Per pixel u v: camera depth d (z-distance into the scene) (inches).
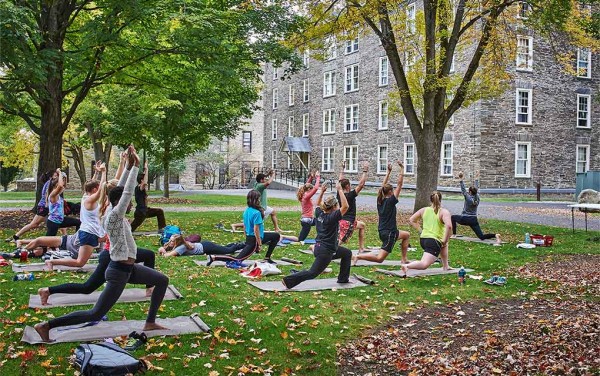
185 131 1178.0
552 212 963.3
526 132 1401.3
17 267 394.3
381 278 403.2
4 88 615.8
